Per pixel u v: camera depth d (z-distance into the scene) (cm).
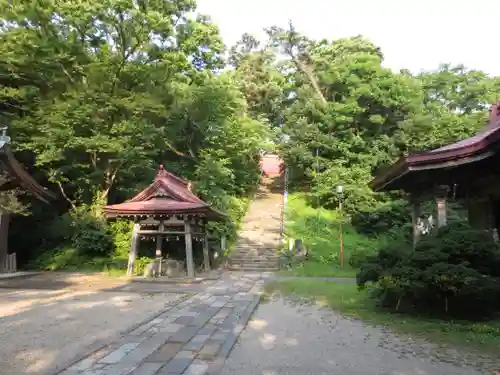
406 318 813
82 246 1784
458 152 848
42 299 1034
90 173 2030
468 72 3359
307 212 2630
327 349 600
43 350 578
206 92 2241
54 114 1766
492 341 637
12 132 1819
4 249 1599
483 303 783
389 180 1055
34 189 1603
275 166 4050
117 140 1806
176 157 2536
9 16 1759
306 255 1955
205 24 2716
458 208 1590
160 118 2148
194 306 954
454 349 598
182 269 1614
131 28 1872
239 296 1110
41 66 1819
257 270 1841
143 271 1638
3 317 807
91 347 593
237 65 3612
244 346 617
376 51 3522
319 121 2753
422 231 1198
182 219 1569
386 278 828
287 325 764
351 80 2717
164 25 1912
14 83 1912
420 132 2544
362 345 621
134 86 2000
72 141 1761
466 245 802
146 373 483
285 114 2836
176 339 648
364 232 2367
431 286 765
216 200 2102
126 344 616
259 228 2422
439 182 978
